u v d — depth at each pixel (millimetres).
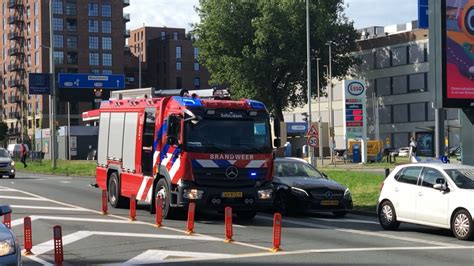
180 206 14531
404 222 14281
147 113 16703
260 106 15398
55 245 9070
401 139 80375
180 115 14773
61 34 110875
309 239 12500
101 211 17422
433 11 19750
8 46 123375
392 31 94562
